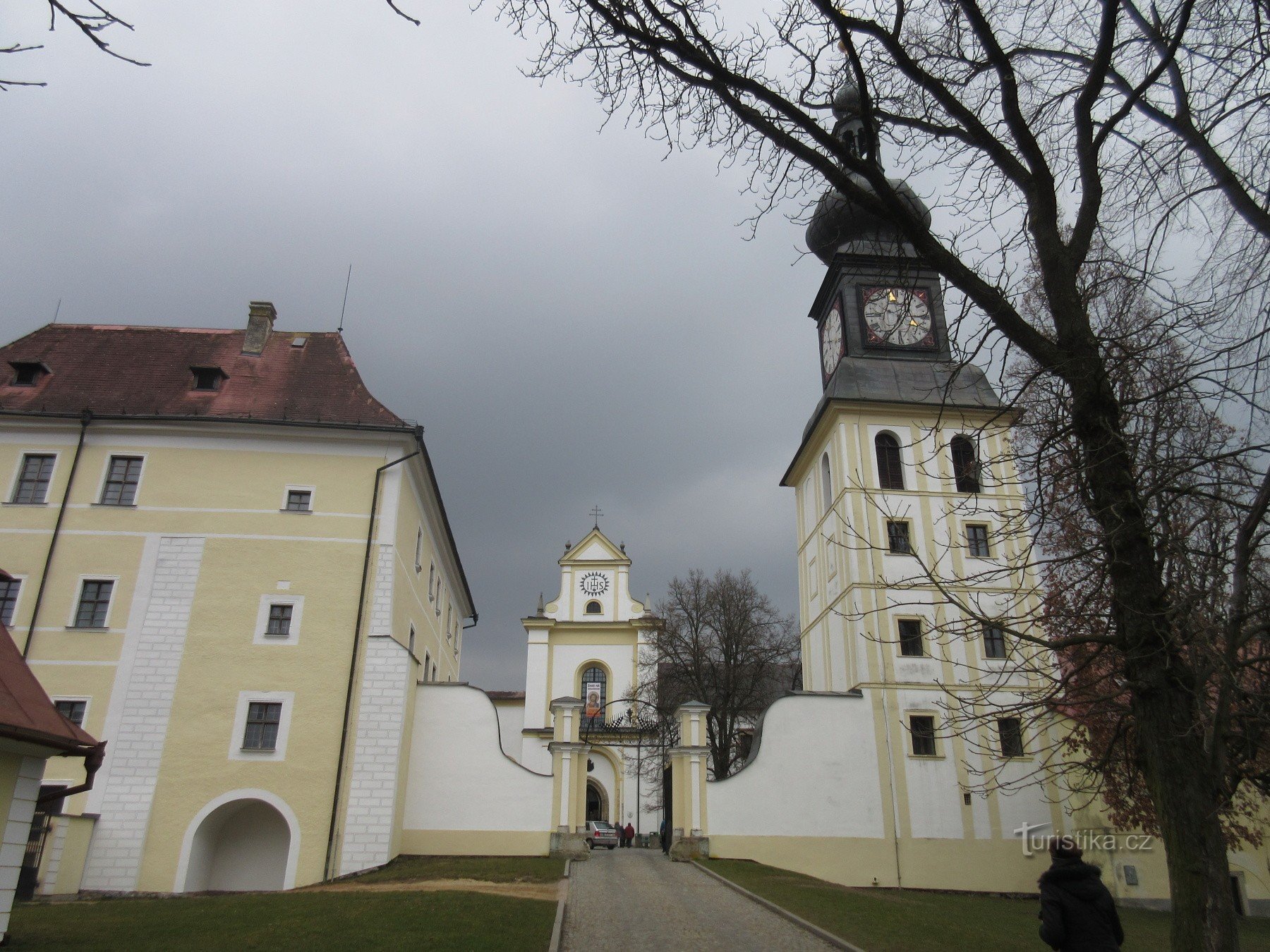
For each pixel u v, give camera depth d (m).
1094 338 7.78
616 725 51.94
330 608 28.06
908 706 29.86
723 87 7.88
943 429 33.66
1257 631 6.79
